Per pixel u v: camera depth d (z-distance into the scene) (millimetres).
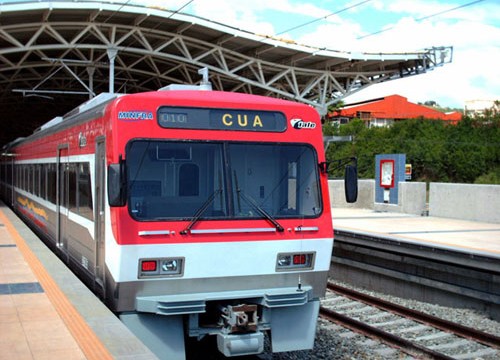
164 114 7156
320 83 35781
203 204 7203
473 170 48000
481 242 13227
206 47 31516
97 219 7848
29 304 7258
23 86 43219
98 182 7797
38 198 14477
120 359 5305
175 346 7156
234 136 7438
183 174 7164
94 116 8102
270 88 33000
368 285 14688
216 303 7488
